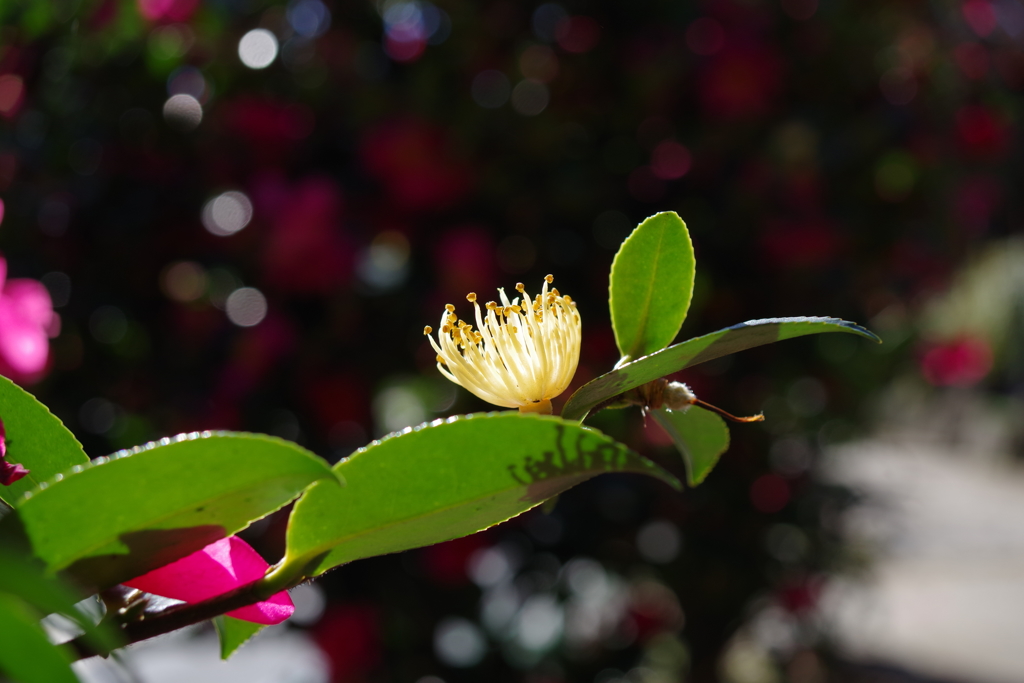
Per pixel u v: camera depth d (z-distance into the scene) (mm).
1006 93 1041
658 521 948
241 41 811
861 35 899
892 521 1127
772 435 967
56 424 386
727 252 881
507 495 374
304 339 795
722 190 880
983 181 1051
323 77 816
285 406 817
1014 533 2984
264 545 761
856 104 938
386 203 816
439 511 375
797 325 386
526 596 914
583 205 852
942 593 2381
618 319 405
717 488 939
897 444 1230
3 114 743
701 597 998
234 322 796
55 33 721
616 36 861
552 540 881
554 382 401
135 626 369
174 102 800
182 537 365
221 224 792
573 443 368
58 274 799
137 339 812
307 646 874
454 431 368
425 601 846
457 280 777
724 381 924
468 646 906
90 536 361
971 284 3977
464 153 807
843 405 1019
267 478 362
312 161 833
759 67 822
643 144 886
